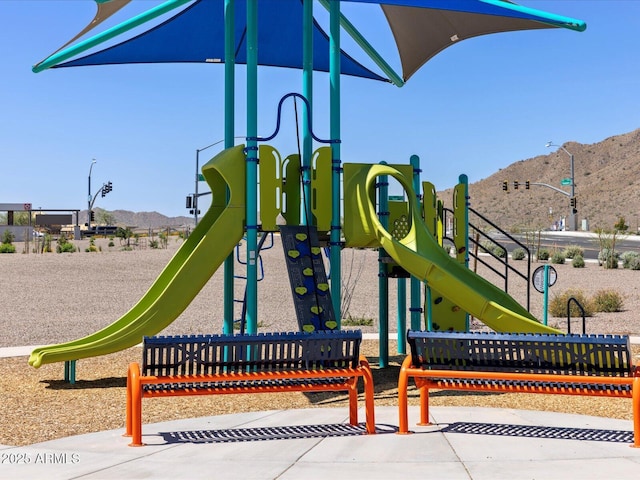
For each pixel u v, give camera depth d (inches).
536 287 479.5
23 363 475.5
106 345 395.9
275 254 1675.7
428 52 578.6
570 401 343.3
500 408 325.7
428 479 208.8
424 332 284.4
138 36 550.0
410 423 292.8
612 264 1467.8
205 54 597.9
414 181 454.9
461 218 480.1
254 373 276.1
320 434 273.7
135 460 235.3
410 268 392.5
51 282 1133.7
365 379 278.5
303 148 454.6
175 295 395.9
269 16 563.2
